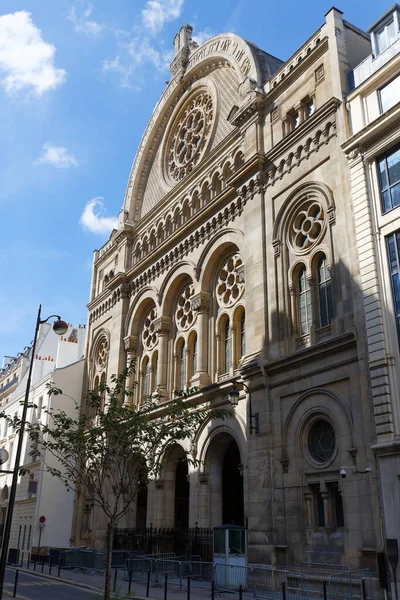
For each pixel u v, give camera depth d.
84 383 45.94
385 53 22.56
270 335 25.47
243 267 29.42
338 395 20.92
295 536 21.19
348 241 22.06
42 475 43.34
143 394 37.75
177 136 41.34
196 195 35.38
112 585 24.42
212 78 37.78
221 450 28.67
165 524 30.72
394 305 19.64
